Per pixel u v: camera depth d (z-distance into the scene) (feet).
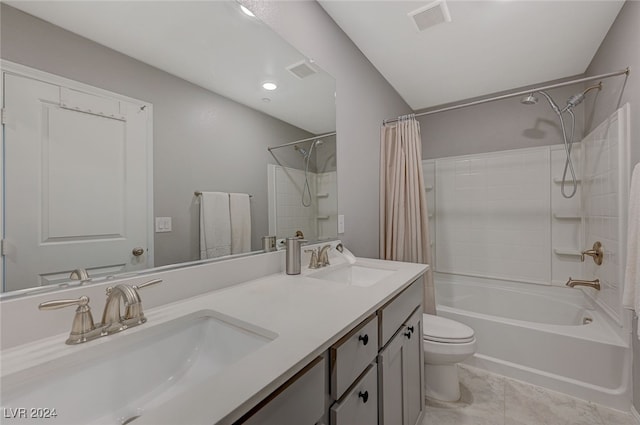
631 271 4.47
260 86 4.36
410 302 4.43
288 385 1.93
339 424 2.45
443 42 6.60
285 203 4.83
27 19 2.25
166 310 2.82
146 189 3.03
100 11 2.69
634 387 5.08
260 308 2.88
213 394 1.54
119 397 2.13
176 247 3.29
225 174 3.88
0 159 2.11
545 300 8.25
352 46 6.62
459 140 10.09
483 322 6.81
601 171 6.54
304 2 5.14
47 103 2.35
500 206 9.30
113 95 2.77
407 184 7.50
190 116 3.47
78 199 2.52
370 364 3.15
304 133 5.20
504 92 9.29
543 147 8.66
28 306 2.15
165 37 3.21
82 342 2.12
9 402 1.70
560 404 5.47
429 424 4.99
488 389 5.97
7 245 2.14
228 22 3.87
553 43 6.63
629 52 5.23
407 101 10.02
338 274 5.23
